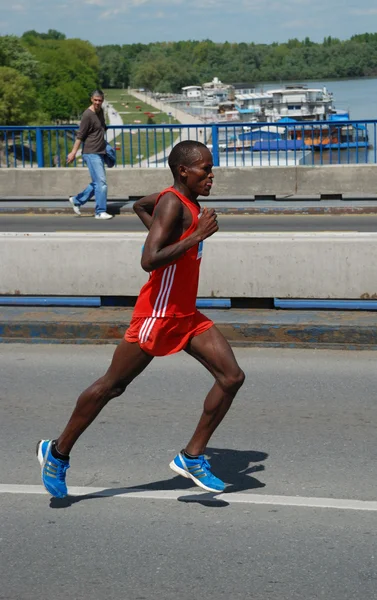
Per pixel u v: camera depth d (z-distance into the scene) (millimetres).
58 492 7688
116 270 14125
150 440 9477
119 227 25828
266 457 8953
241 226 26000
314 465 8703
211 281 13938
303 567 6625
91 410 7523
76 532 7324
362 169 29797
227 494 8031
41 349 13273
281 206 28500
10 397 11070
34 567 6727
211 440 9461
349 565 6645
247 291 13875
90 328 13414
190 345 7449
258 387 11305
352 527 7293
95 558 6852
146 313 7301
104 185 27281
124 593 6301
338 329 12930
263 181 30266
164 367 12289
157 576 6539
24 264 14398
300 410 10391
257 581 6434
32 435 9711
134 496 8039
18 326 13578
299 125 30516
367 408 10406
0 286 14477
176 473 8586
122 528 7379
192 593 6281
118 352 7473
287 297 13766
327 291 13641
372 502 7785
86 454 9102
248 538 7137
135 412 10422
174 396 11008
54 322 13500
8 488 8281
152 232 7062
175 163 7180
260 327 13102
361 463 8727
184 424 9977
